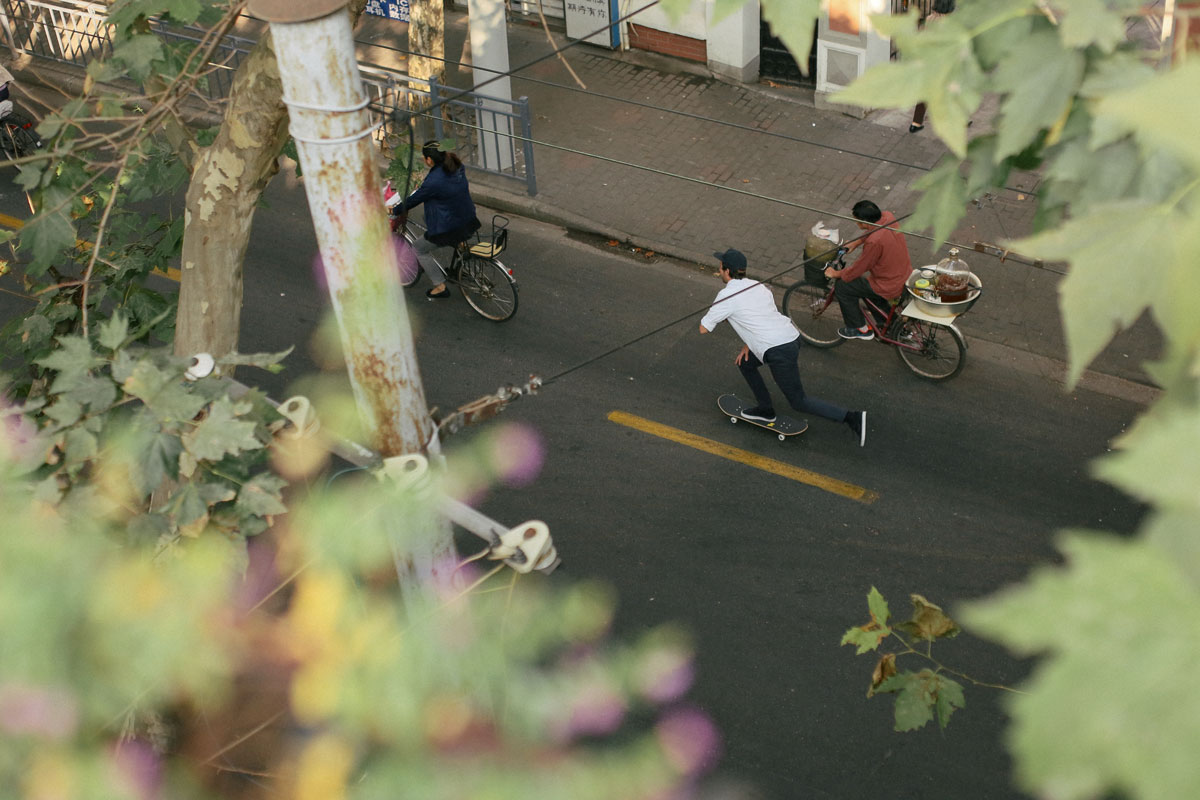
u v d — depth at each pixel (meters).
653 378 8.83
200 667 2.42
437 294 9.73
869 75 1.57
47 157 3.55
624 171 11.60
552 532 7.50
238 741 2.66
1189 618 0.70
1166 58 1.45
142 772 2.46
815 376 8.73
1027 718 0.72
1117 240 1.15
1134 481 0.74
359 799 2.22
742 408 8.21
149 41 3.82
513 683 2.49
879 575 7.07
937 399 8.45
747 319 7.61
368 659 2.41
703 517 7.55
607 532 7.48
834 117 12.29
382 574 2.94
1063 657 0.72
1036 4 1.52
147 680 2.37
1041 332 9.05
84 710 2.33
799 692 6.38
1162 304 1.08
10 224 11.04
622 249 10.59
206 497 2.59
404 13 14.48
